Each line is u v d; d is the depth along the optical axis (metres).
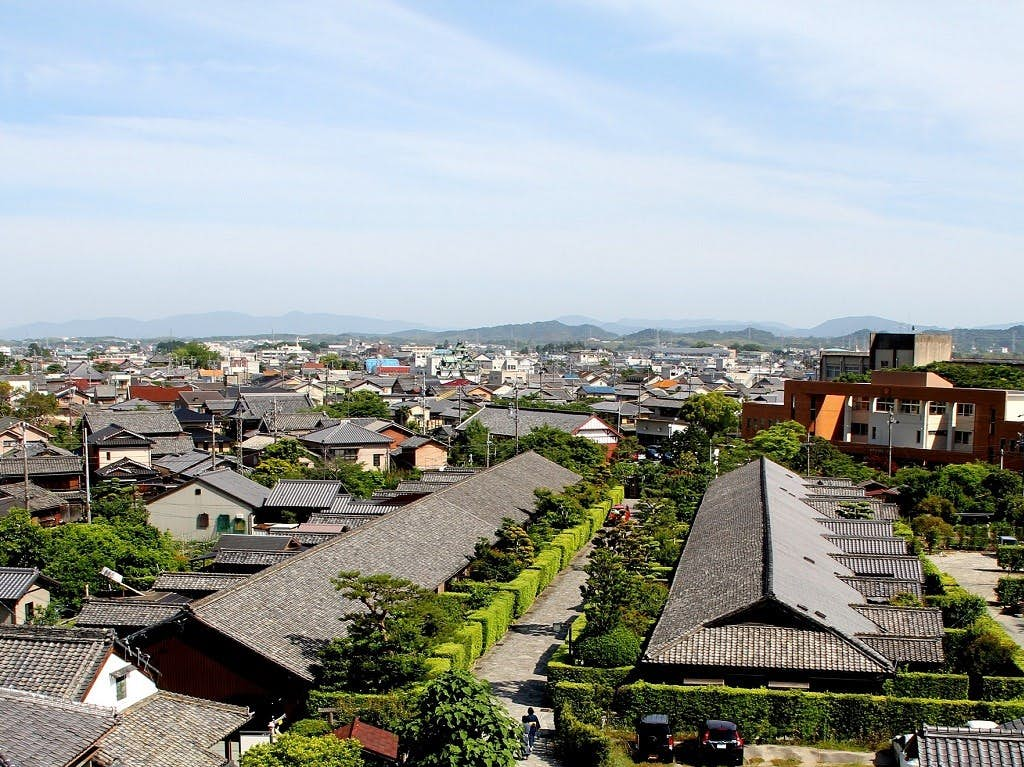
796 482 50.47
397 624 25.25
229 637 24.31
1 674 19.62
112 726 15.30
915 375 72.31
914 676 24.09
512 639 33.50
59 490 61.91
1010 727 21.00
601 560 31.38
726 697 23.97
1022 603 37.31
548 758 23.58
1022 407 67.44
